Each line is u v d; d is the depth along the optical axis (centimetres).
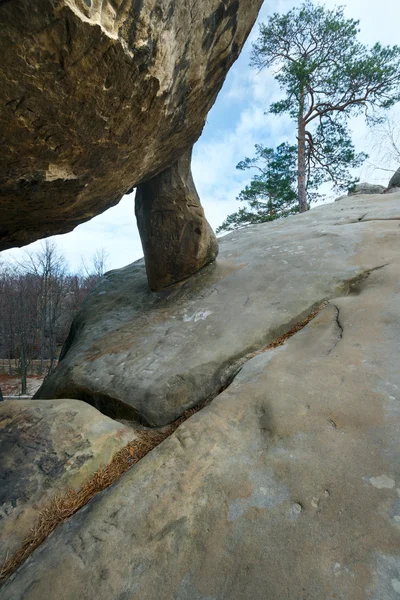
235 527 141
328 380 217
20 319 1861
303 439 176
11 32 120
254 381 239
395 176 1163
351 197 796
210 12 192
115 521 156
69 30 127
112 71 155
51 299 1964
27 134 162
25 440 228
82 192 239
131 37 148
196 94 249
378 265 373
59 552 149
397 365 216
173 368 306
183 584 126
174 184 433
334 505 140
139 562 137
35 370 1870
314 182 1347
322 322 304
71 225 319
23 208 235
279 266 447
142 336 390
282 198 1376
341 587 112
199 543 138
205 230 470
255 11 235
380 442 164
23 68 133
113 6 133
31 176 192
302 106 1273
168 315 424
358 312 294
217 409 216
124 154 228
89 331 457
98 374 339
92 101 165
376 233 455
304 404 200
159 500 161
